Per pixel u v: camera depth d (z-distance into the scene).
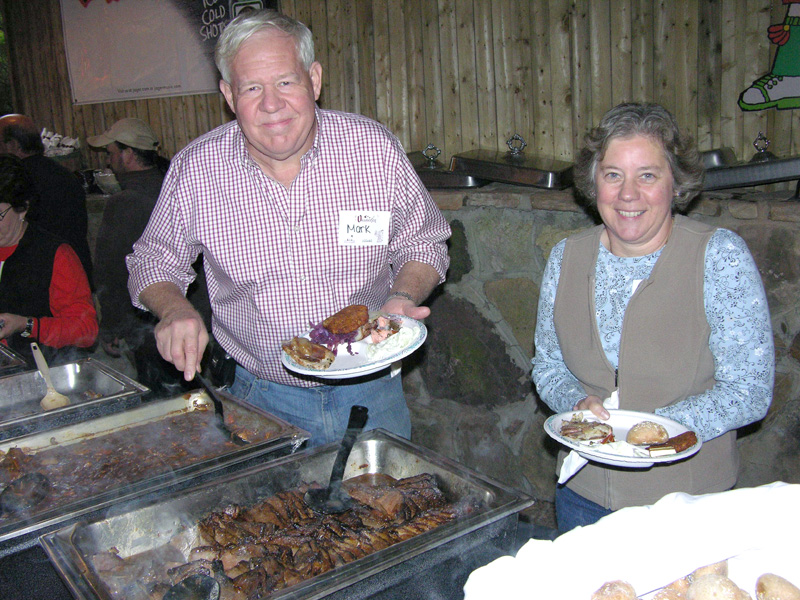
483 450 3.00
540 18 2.80
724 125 2.53
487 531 1.18
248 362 1.83
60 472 1.60
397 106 3.25
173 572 1.17
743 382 1.32
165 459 1.62
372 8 3.19
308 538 1.24
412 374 3.15
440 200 2.83
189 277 1.87
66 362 2.26
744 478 2.43
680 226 1.40
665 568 0.81
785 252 2.17
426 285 1.74
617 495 1.46
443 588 1.14
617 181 1.36
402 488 1.37
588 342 1.50
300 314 1.73
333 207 1.70
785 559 0.81
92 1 4.17
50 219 3.21
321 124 1.70
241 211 1.68
